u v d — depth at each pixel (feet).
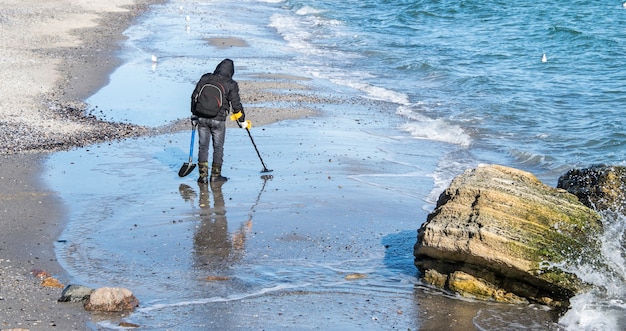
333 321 27.50
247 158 50.19
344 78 83.15
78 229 36.52
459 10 147.64
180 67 86.17
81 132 55.62
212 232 36.47
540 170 49.78
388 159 50.75
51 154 49.75
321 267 32.58
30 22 119.65
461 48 104.88
